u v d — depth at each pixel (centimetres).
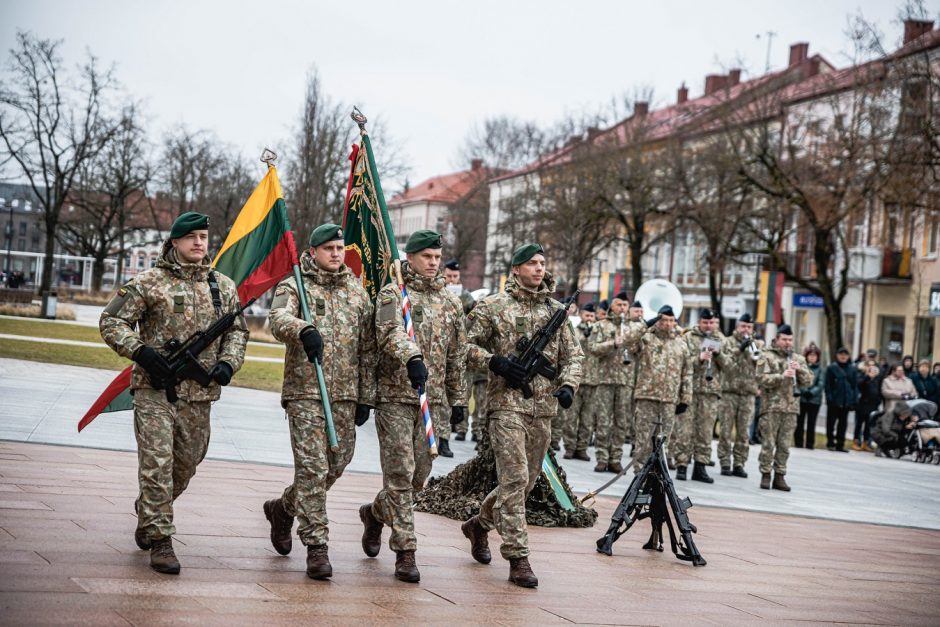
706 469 1620
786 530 1066
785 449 1441
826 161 3212
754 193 3562
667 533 962
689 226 3991
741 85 3969
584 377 1617
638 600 654
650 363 1362
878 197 3106
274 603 540
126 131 5528
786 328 1441
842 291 3259
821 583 788
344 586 600
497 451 676
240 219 771
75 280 9788
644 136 4450
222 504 849
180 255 629
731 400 1580
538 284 707
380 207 750
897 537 1098
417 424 669
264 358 3189
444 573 675
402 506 644
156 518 592
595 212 4525
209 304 628
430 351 679
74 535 659
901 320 3966
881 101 3173
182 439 621
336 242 649
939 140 2934
